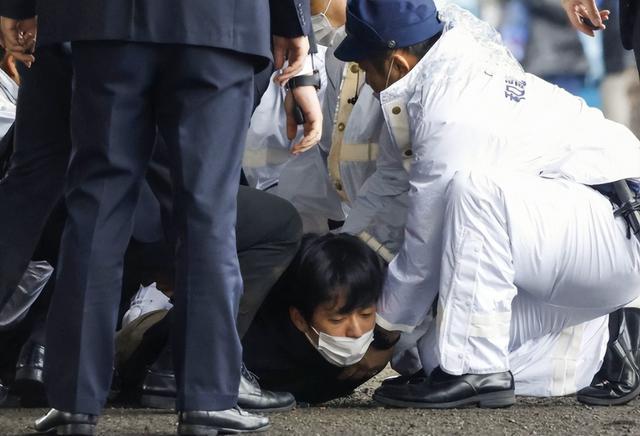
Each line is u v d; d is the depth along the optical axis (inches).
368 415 571.8
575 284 607.8
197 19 440.5
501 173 594.9
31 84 538.0
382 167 647.8
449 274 587.2
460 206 586.9
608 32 1507.1
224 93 448.5
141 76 447.2
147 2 438.9
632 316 634.2
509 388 590.9
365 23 613.3
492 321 586.2
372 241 639.8
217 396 450.6
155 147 520.1
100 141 447.2
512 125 606.2
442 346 585.6
